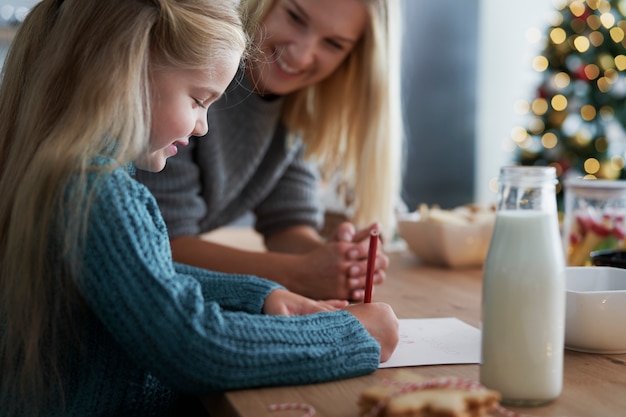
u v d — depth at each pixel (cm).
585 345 97
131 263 81
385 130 167
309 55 152
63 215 82
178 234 155
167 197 154
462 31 476
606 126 355
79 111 87
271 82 156
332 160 180
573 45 350
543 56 361
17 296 84
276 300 109
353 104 168
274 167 178
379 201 170
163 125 96
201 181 164
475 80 482
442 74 477
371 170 168
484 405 66
